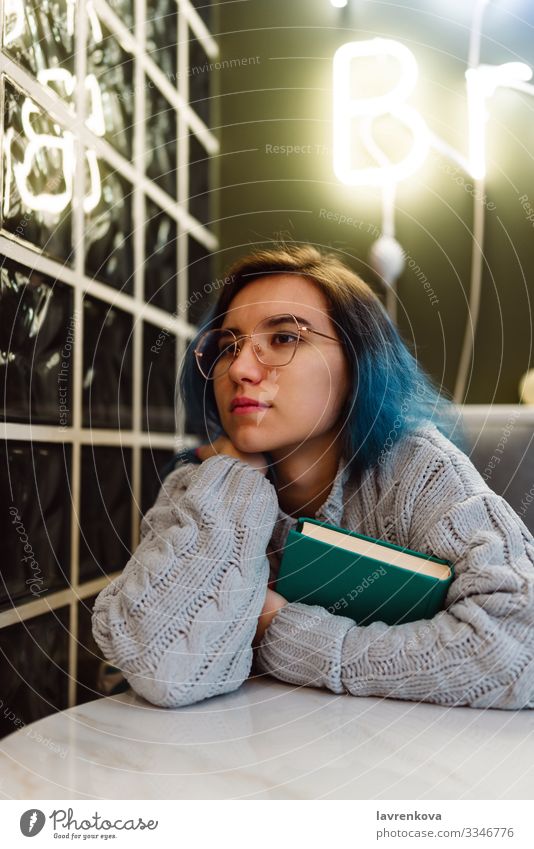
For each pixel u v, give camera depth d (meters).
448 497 0.67
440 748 0.48
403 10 1.50
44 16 0.85
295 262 0.74
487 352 1.42
